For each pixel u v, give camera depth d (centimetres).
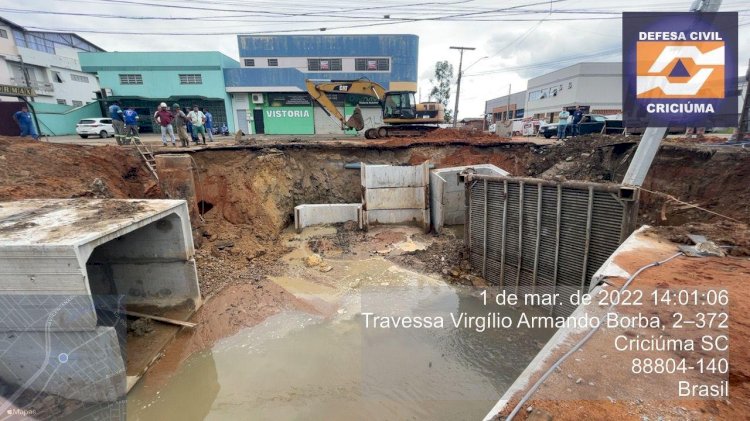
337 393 604
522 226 901
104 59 2906
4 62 3150
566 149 1686
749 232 593
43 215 636
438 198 1376
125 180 1138
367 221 1408
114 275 807
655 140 818
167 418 559
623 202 690
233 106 3120
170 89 3014
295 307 842
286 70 3052
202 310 817
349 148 1642
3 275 495
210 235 1163
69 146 1111
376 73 3147
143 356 664
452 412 575
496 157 1773
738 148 1081
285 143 1596
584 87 4028
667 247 559
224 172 1341
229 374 643
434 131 2064
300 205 1423
